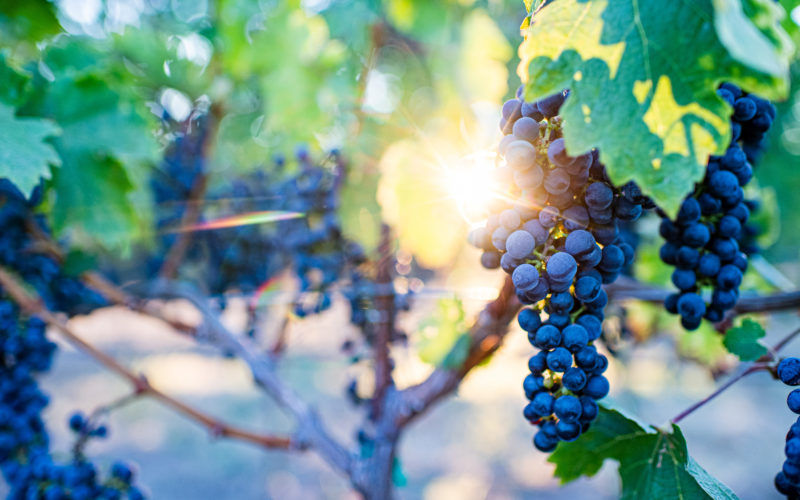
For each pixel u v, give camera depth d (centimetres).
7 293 73
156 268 108
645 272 90
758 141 48
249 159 123
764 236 81
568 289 43
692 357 96
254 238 101
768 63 38
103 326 484
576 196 44
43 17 79
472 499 249
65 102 73
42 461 67
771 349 50
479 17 112
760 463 277
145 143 78
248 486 264
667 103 41
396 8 102
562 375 44
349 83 97
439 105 113
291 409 79
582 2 42
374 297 73
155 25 115
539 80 42
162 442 309
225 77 110
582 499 252
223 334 87
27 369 72
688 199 47
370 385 78
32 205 74
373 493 69
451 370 64
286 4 101
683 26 41
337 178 79
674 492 48
